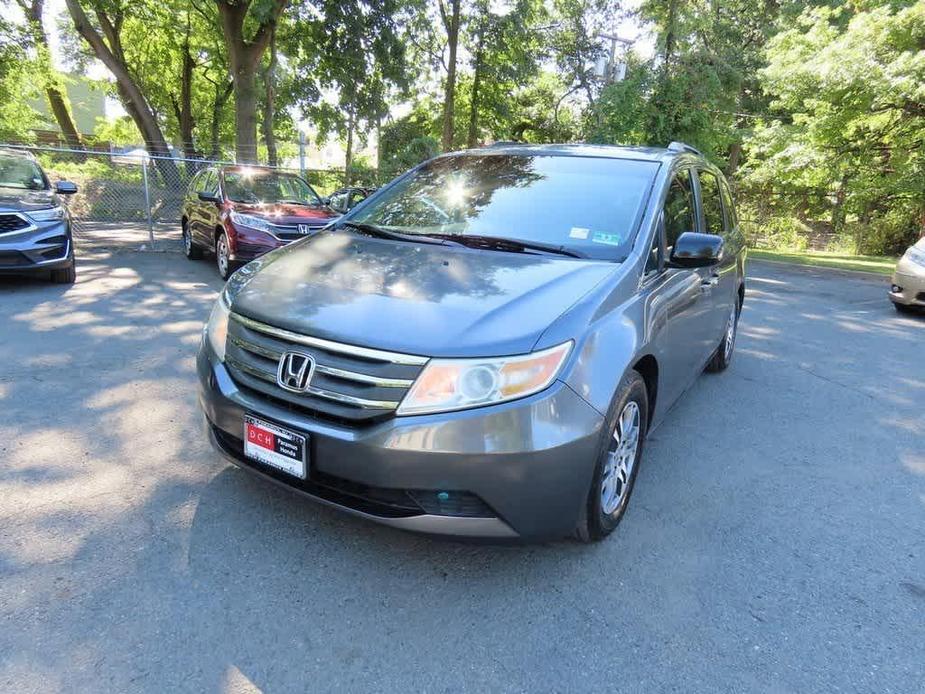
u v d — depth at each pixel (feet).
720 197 16.76
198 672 6.68
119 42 79.56
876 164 69.46
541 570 8.84
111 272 29.43
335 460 7.69
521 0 76.23
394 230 11.75
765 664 7.34
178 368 16.07
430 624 7.64
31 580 7.83
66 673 6.52
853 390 18.22
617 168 12.39
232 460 9.00
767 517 10.77
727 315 17.31
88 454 11.17
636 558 9.29
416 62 81.87
